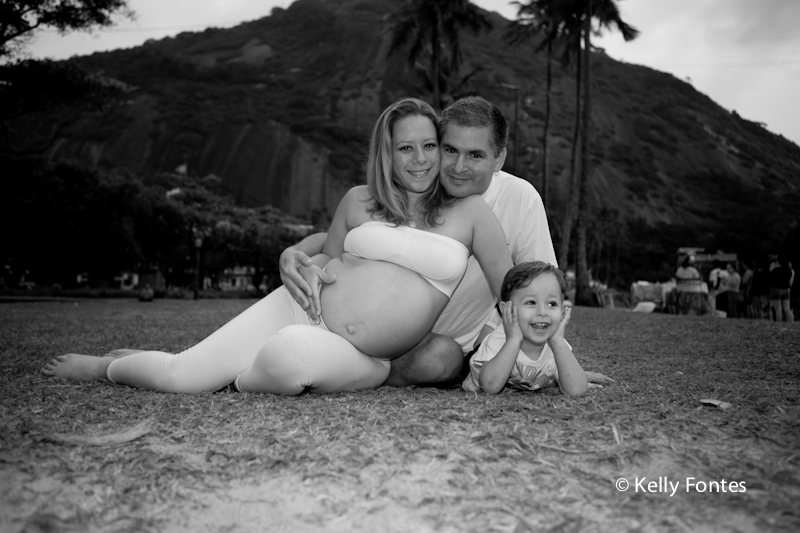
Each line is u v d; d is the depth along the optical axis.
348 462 2.12
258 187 198.12
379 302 3.16
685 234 122.38
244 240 65.88
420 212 3.32
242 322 3.32
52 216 39.19
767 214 114.19
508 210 3.74
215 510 1.79
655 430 2.44
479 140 3.21
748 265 14.83
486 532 1.66
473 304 3.63
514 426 2.49
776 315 12.13
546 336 3.18
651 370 4.38
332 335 3.12
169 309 18.53
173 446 2.33
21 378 3.91
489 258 3.37
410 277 3.20
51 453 2.23
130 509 1.80
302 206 191.12
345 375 3.15
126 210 44.56
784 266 11.99
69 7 23.27
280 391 3.13
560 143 183.00
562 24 31.86
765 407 2.85
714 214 185.25
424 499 1.82
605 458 2.14
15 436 2.43
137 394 3.29
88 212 42.06
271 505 1.82
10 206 36.97
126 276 71.38
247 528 1.68
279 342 3.03
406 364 3.45
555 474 2.02
